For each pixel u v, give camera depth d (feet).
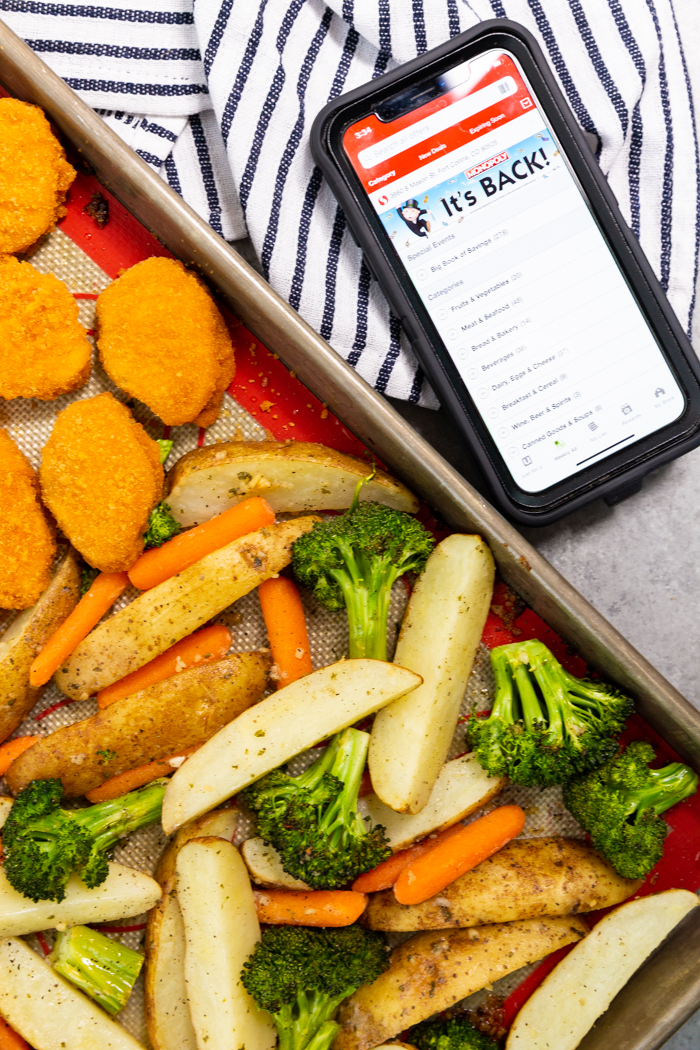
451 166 1.73
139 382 1.78
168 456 1.86
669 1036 1.73
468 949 1.80
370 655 1.79
